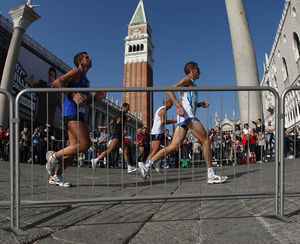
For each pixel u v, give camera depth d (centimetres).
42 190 388
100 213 249
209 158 445
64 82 393
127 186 441
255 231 192
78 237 183
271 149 970
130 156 758
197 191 373
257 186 410
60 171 432
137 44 9169
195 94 432
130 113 726
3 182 476
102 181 525
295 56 3325
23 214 247
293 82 3544
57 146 1251
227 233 189
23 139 1229
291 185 422
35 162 1257
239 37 1173
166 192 369
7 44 2616
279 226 202
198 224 213
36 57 2958
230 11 1205
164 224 215
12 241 177
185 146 1155
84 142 400
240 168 780
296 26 3078
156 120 657
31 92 259
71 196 340
